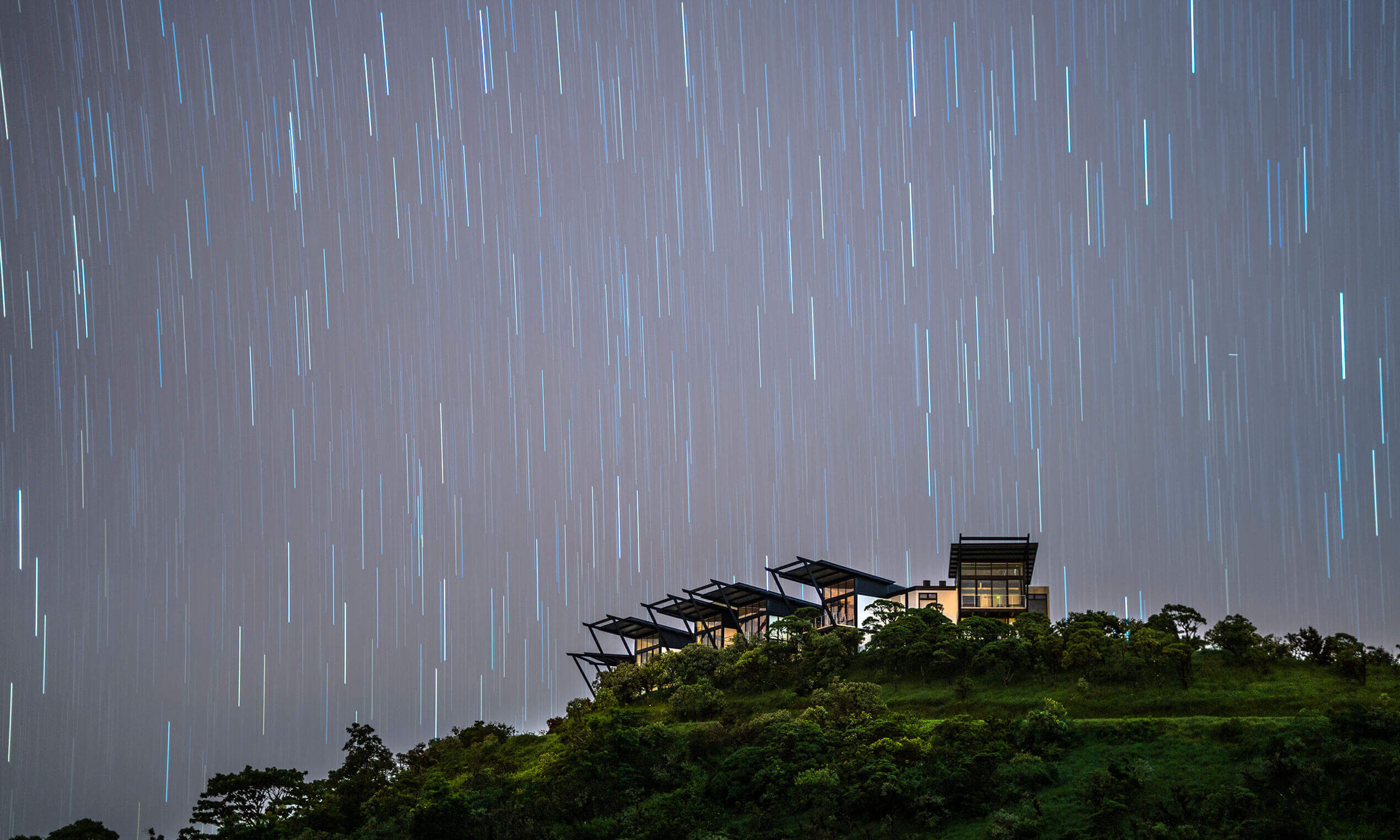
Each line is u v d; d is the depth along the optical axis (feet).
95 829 290.97
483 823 238.27
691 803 240.94
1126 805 207.21
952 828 214.07
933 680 291.17
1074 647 276.82
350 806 279.08
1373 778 197.36
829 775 229.04
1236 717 242.58
